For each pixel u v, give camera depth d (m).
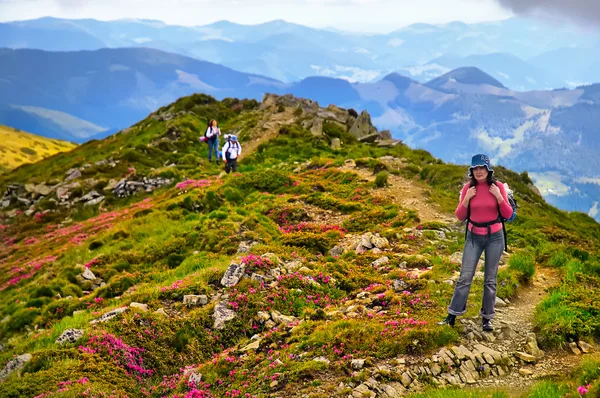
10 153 176.12
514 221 21.02
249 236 20.69
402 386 9.01
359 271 15.33
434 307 11.78
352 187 26.25
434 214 20.92
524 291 12.91
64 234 32.09
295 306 13.27
